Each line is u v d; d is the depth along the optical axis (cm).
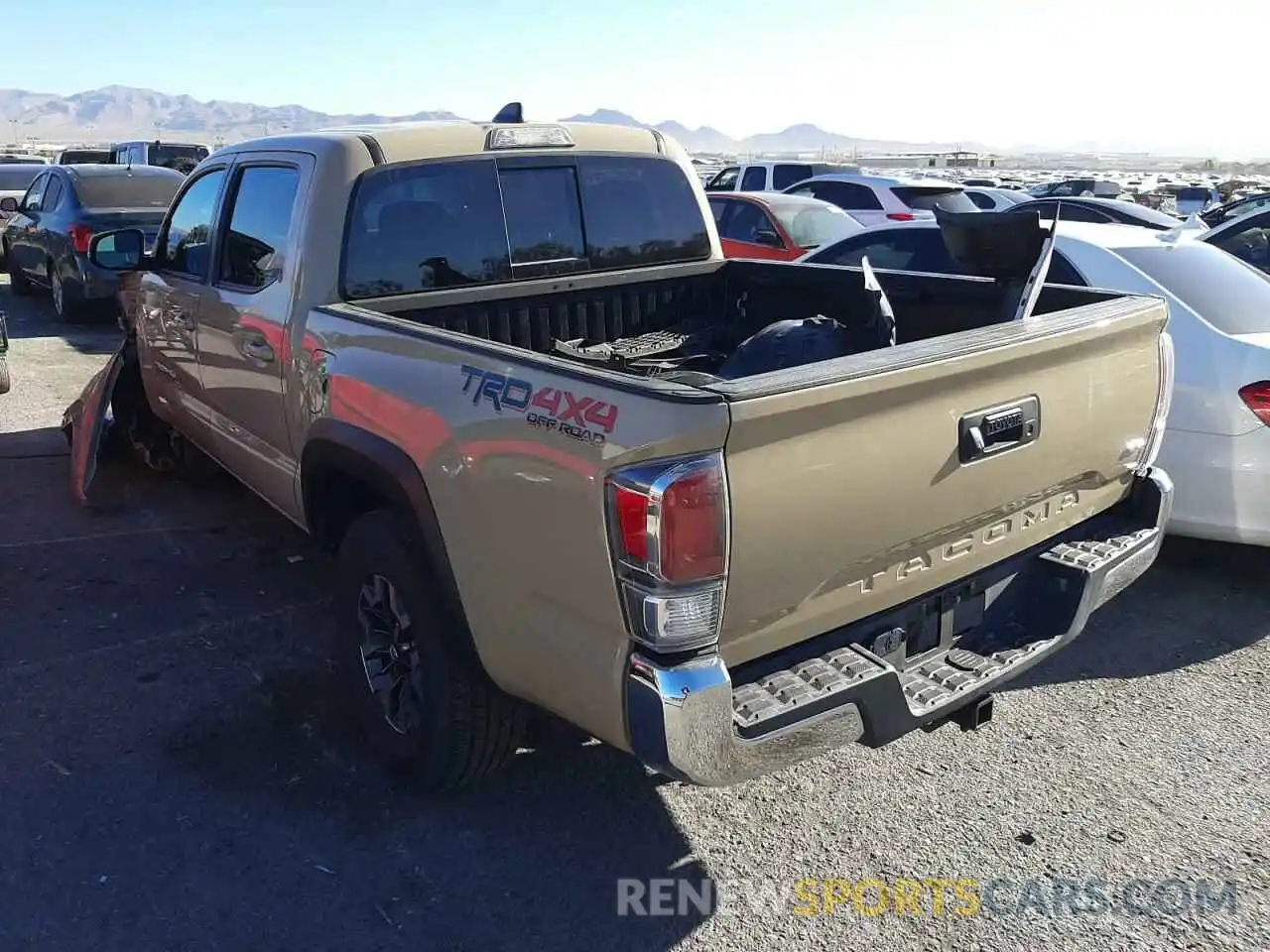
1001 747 380
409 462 312
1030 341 289
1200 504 480
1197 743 382
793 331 382
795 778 360
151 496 638
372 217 389
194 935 284
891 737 274
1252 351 467
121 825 329
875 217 1384
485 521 282
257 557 543
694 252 490
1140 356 339
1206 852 321
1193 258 543
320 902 298
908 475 269
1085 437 322
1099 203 1417
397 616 339
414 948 282
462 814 339
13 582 507
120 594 496
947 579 302
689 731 238
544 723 389
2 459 705
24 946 278
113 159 2733
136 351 626
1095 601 325
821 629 273
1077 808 343
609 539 244
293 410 395
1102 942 285
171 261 529
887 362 258
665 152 477
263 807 340
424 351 312
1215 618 485
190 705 399
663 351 441
